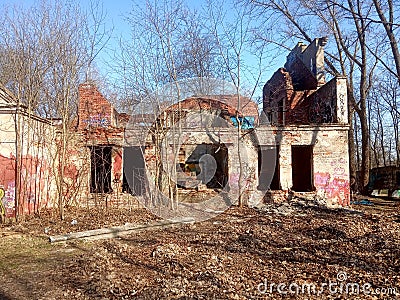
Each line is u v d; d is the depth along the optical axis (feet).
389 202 57.62
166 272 21.97
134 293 18.52
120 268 23.13
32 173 46.09
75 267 23.66
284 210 46.88
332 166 52.80
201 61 55.26
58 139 52.95
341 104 54.90
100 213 46.88
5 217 42.14
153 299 17.56
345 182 52.65
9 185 42.78
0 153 43.09
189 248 28.02
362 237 30.40
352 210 46.06
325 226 35.17
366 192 71.36
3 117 43.29
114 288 19.35
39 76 47.73
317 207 48.70
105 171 55.98
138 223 38.42
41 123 48.65
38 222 40.65
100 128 53.98
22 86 46.52
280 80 70.18
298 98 67.67
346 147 53.06
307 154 62.28
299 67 74.59
